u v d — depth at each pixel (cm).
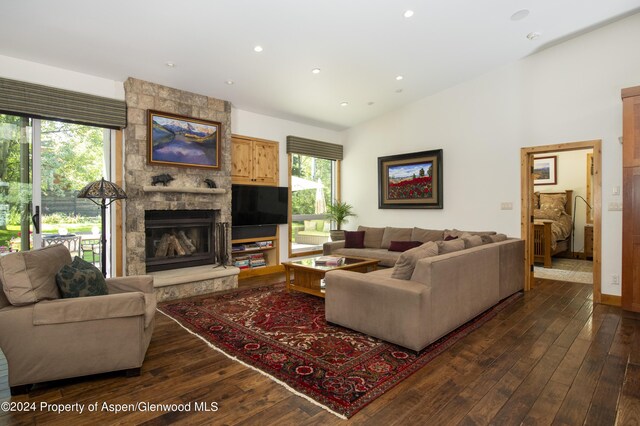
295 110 577
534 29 400
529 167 481
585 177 719
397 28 366
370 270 466
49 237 386
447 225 559
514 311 372
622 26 399
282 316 352
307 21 338
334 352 267
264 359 256
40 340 211
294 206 642
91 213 413
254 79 453
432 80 516
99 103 397
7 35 316
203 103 484
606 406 196
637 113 360
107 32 325
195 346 280
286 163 618
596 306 392
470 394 208
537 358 256
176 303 401
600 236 411
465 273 318
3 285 211
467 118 532
